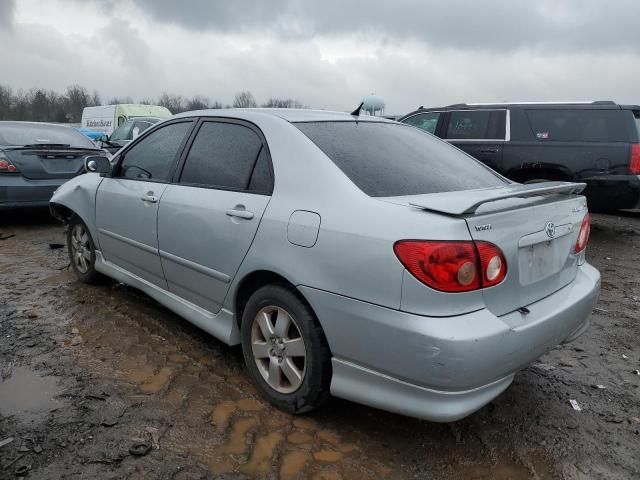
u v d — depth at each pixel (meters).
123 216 4.17
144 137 4.32
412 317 2.35
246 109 3.59
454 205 2.46
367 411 3.06
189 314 3.64
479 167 3.67
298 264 2.75
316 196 2.81
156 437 2.74
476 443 2.81
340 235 2.60
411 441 2.81
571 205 3.05
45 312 4.34
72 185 4.96
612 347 4.07
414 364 2.36
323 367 2.77
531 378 3.54
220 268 3.25
